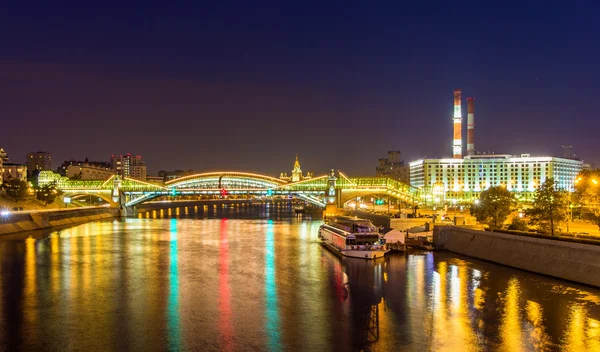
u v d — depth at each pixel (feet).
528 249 289.33
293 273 290.76
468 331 183.21
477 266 304.30
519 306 211.82
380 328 187.52
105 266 315.37
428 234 411.75
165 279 274.57
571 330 182.80
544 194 320.29
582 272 248.93
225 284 261.85
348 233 357.20
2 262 329.52
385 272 289.33
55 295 237.66
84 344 173.37
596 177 409.69
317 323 194.08
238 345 171.73
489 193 402.31
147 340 176.96
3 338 179.01
